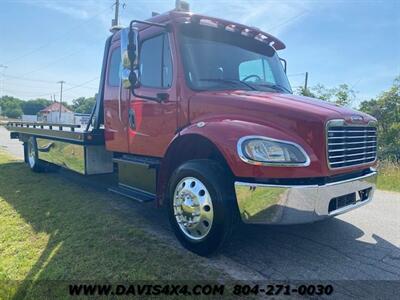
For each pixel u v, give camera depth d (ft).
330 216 10.34
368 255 11.41
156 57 13.52
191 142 12.07
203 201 10.81
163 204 12.93
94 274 9.98
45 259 11.04
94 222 14.28
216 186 10.43
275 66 15.76
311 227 14.05
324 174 9.98
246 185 9.82
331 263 10.78
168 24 12.93
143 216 15.14
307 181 9.92
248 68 14.35
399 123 51.42
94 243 12.11
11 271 10.36
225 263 10.61
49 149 22.86
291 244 12.23
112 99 16.05
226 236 10.50
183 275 9.82
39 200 17.87
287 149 9.71
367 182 11.72
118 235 12.81
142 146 14.20
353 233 13.43
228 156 10.03
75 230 13.46
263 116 10.55
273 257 11.14
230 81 13.42
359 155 11.39
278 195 9.61
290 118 10.14
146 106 13.83
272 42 15.79
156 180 13.37
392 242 12.58
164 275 9.82
